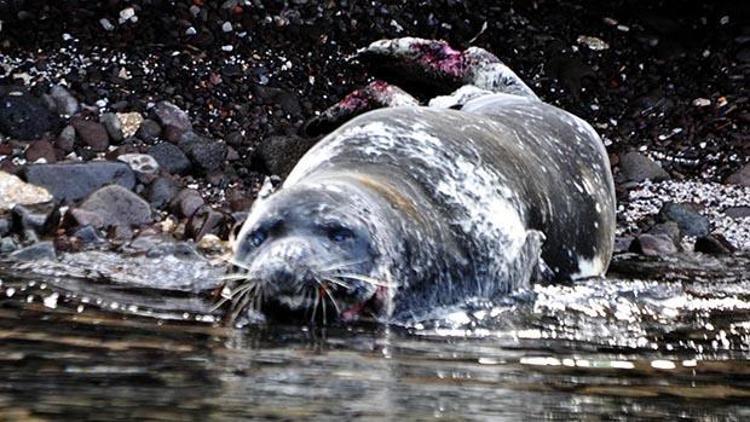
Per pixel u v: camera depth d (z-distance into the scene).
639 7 47.38
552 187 30.47
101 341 20.22
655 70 44.50
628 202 38.16
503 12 46.09
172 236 32.88
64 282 26.09
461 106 36.28
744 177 39.34
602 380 18.98
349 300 23.72
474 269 26.58
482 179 27.83
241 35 42.28
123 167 35.50
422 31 44.50
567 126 33.12
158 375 17.83
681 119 42.25
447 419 16.08
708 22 46.72
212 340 21.05
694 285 29.70
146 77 39.84
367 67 41.62
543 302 26.45
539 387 18.28
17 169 35.03
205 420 15.39
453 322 24.03
